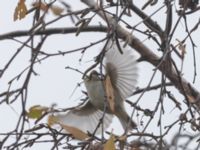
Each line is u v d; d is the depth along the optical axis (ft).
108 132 31.89
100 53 33.14
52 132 34.53
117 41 33.22
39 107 34.76
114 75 41.42
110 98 31.76
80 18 35.70
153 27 35.19
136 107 32.91
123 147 31.12
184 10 33.78
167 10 33.19
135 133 32.12
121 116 44.88
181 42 34.96
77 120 44.11
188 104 36.37
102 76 32.86
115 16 33.22
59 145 34.50
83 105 44.68
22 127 33.63
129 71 41.47
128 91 42.16
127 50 40.98
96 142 31.55
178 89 42.39
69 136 34.50
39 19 34.78
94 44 34.14
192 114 34.78
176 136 30.42
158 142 31.45
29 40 34.76
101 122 31.53
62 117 42.96
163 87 32.09
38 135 34.50
